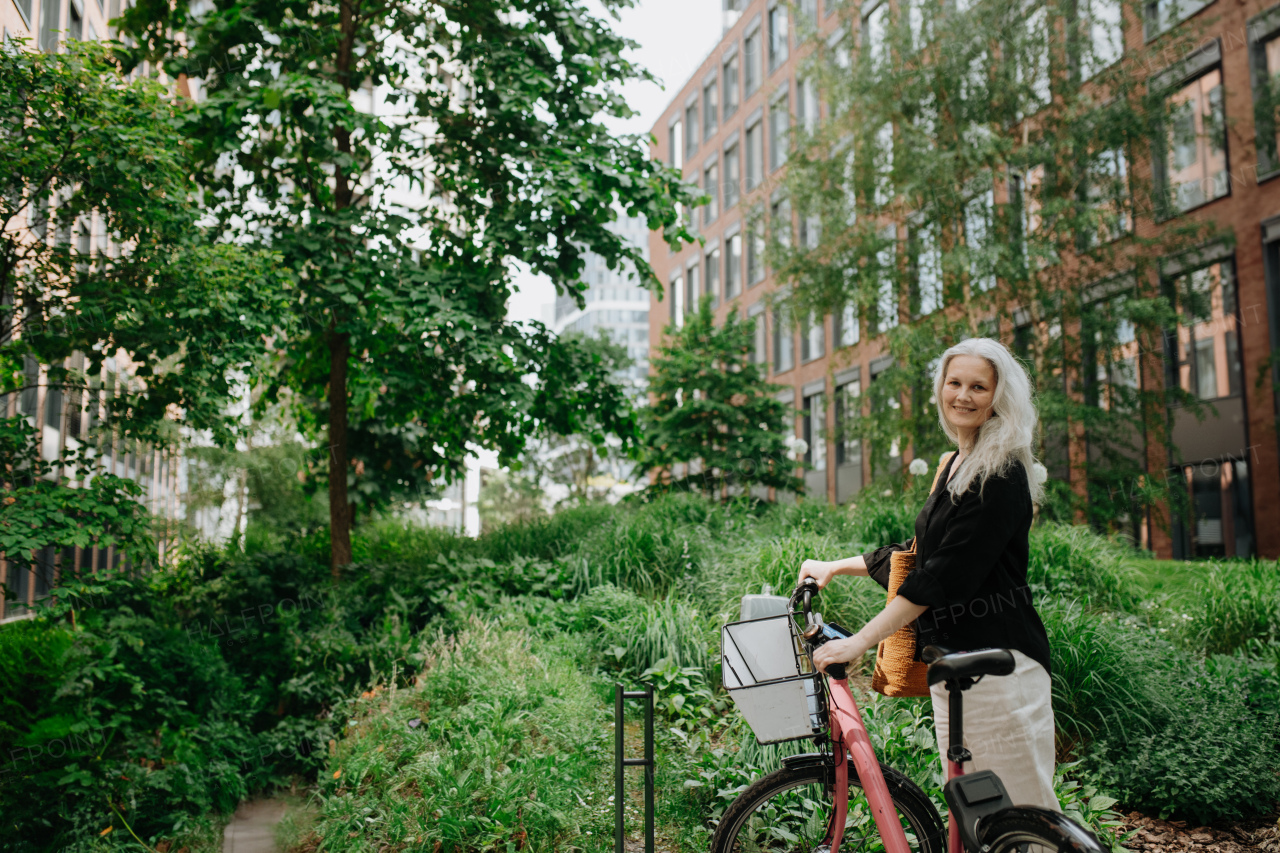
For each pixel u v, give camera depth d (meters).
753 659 2.63
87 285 6.52
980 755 2.30
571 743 4.73
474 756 4.56
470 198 9.97
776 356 32.28
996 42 14.27
